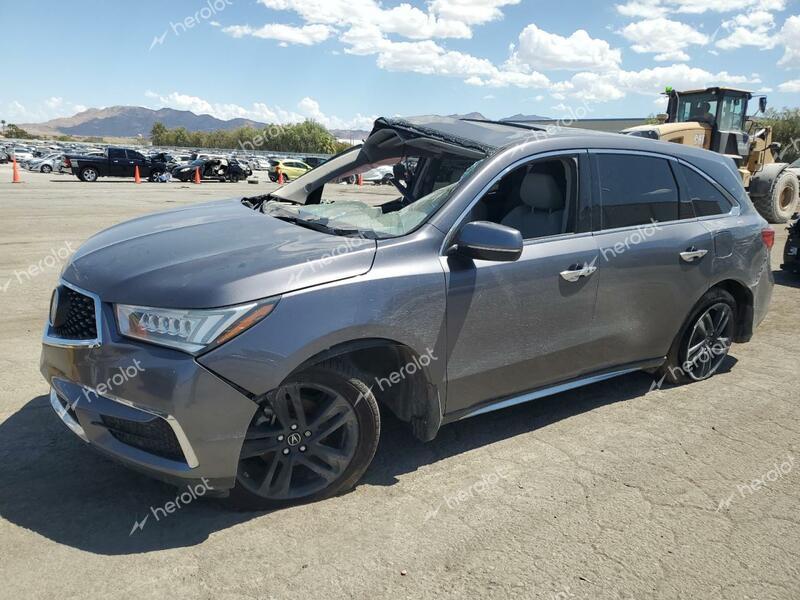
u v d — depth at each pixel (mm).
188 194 20656
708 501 3070
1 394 3912
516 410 4043
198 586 2342
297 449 2787
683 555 2658
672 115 15047
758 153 15367
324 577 2420
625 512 2949
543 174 3531
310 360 2652
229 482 2576
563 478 3229
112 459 2572
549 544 2689
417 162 4125
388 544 2639
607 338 3723
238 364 2469
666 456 3498
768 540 2785
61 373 2680
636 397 4297
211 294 2471
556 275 3357
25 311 5805
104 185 25234
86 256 2982
